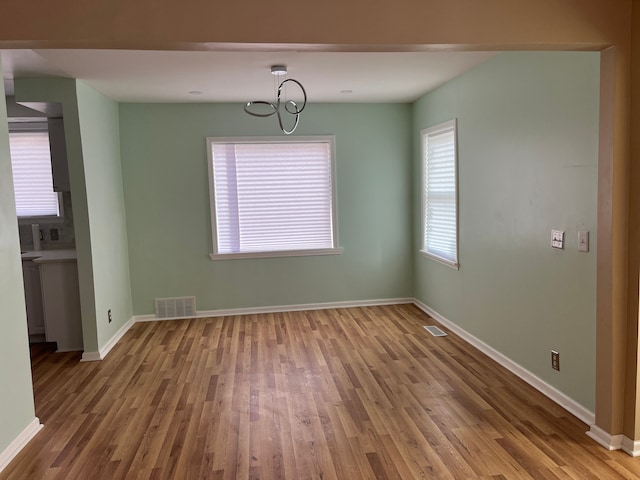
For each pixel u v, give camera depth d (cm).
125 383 372
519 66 341
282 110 554
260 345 455
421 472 246
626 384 258
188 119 541
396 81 452
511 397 329
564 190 298
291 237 575
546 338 326
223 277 564
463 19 231
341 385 358
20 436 280
